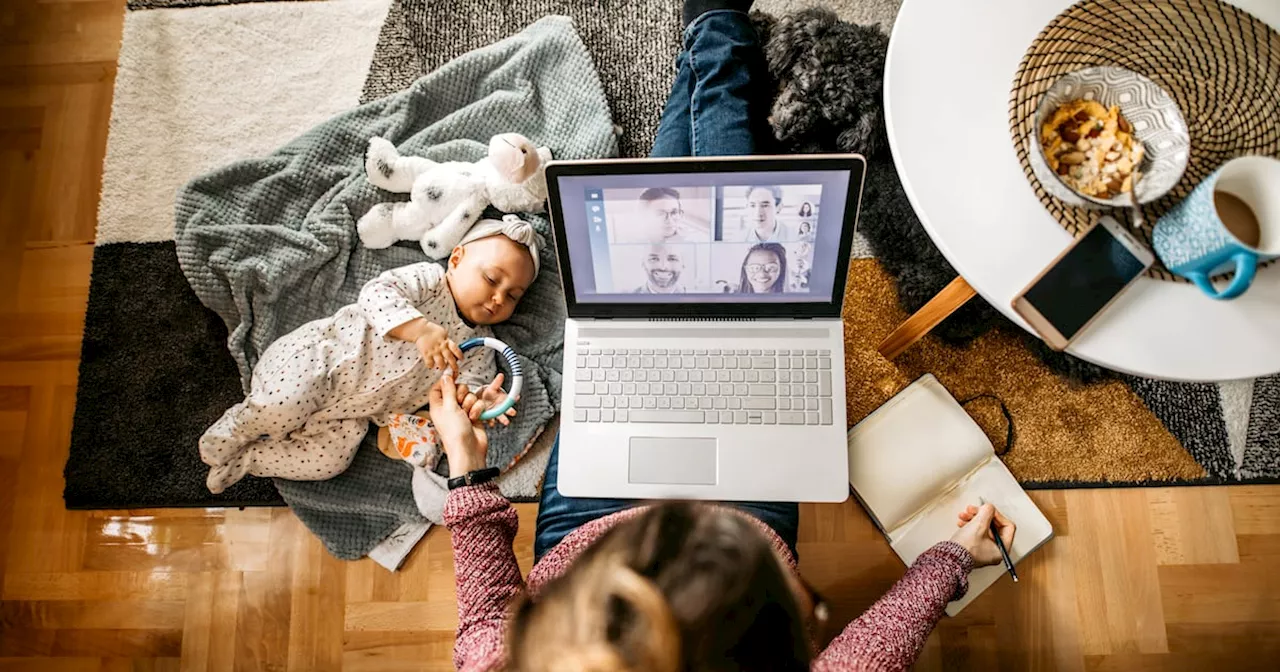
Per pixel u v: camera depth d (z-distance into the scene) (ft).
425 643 4.53
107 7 5.17
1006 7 3.25
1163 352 3.06
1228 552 4.43
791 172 3.04
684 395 3.75
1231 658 4.36
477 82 4.95
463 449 3.49
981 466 4.45
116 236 4.94
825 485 3.70
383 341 4.46
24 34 5.17
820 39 4.42
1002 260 3.13
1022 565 4.45
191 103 5.08
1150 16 3.20
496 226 4.56
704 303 3.60
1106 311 3.09
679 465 3.74
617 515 3.32
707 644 1.74
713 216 3.22
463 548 3.22
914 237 4.56
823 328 3.72
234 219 4.75
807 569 4.50
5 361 4.86
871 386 4.64
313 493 4.61
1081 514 4.48
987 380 4.62
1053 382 4.59
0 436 4.79
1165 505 4.48
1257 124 3.12
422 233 4.77
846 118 4.42
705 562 1.80
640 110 5.00
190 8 5.15
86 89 5.11
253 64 5.11
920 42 3.25
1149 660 4.37
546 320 4.82
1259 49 3.16
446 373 4.03
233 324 4.74
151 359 4.83
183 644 4.58
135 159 5.03
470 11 5.11
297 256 4.69
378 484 4.67
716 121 4.18
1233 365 3.04
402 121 4.86
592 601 1.75
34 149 5.06
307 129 5.05
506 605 3.13
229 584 4.61
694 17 4.43
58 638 4.58
